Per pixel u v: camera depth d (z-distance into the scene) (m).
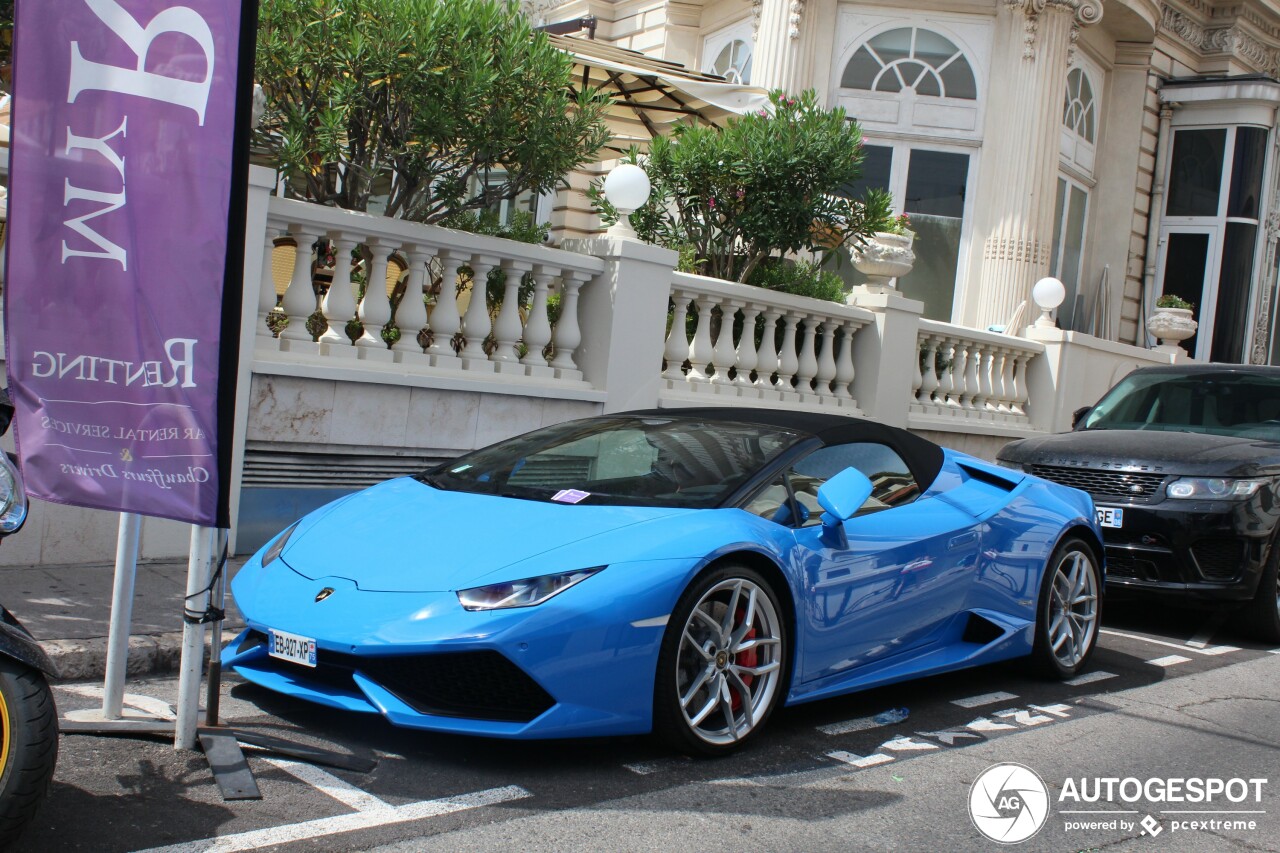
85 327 3.53
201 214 3.46
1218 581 6.73
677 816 3.51
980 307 14.92
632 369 8.32
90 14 3.47
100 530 6.07
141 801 3.31
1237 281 17.84
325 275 7.96
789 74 14.73
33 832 3.04
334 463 6.93
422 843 3.17
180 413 3.52
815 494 4.62
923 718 4.85
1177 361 15.36
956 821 3.67
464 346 7.88
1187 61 18.14
